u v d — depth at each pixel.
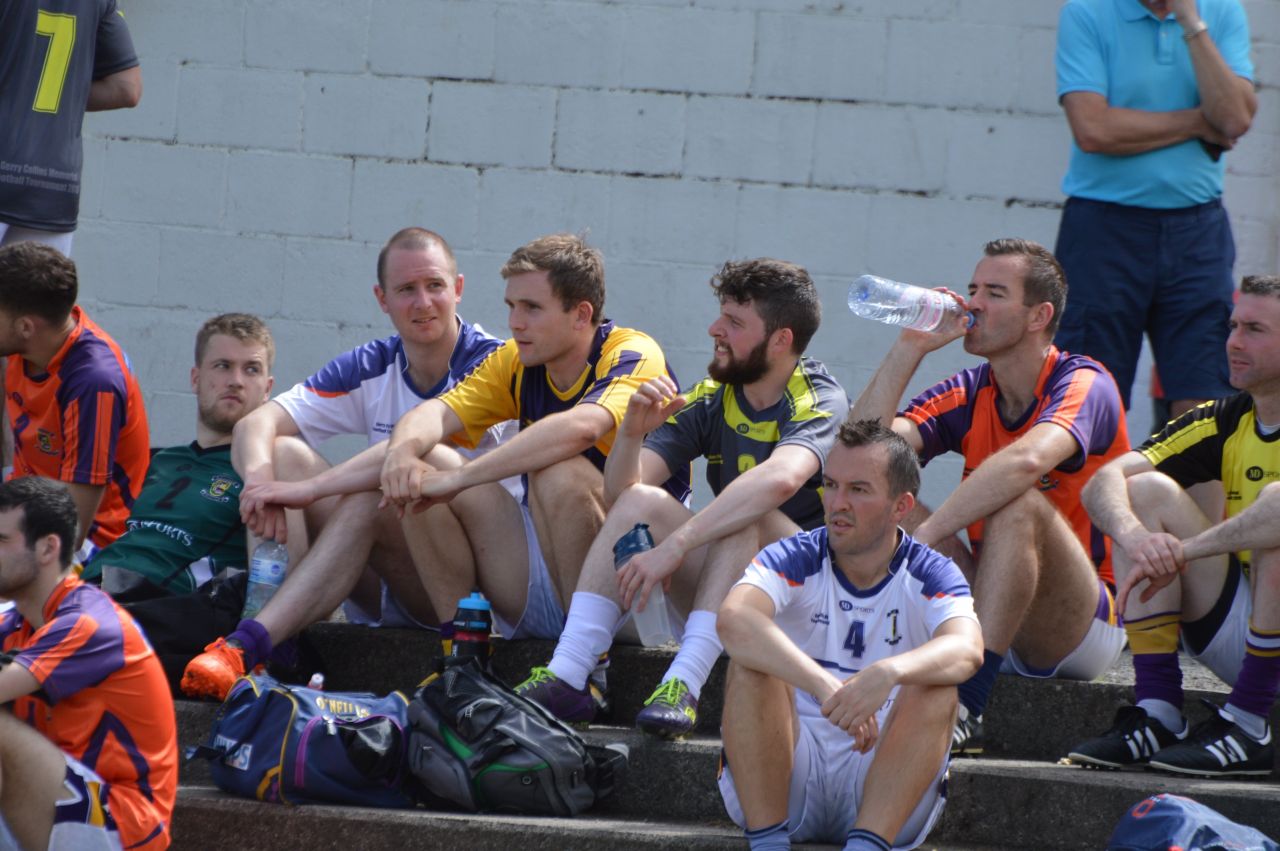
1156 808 10.92
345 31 21.25
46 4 17.12
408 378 16.23
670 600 14.19
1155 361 17.23
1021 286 14.19
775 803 11.47
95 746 11.71
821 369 14.61
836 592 11.97
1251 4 20.19
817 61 20.70
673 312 20.97
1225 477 13.81
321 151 21.34
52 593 11.95
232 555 15.43
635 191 20.97
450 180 21.19
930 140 20.62
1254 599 12.77
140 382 21.58
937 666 11.03
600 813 12.95
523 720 12.59
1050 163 20.52
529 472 14.40
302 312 21.41
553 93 21.05
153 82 21.47
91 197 21.58
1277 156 20.17
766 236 20.84
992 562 13.09
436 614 15.03
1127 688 13.55
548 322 14.62
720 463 14.71
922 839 11.65
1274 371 13.18
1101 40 17.00
